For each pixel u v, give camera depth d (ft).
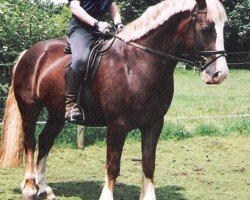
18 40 29.12
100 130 31.42
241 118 36.68
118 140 15.39
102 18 17.04
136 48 15.28
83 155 27.43
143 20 15.34
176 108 46.39
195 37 14.47
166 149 29.27
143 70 15.03
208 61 14.25
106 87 15.42
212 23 14.10
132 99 15.03
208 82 14.32
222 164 25.84
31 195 17.95
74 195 19.40
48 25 30.78
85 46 15.96
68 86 16.35
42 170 18.80
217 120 36.68
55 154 27.48
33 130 18.61
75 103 16.43
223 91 68.80
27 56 18.58
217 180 22.38
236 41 108.47
